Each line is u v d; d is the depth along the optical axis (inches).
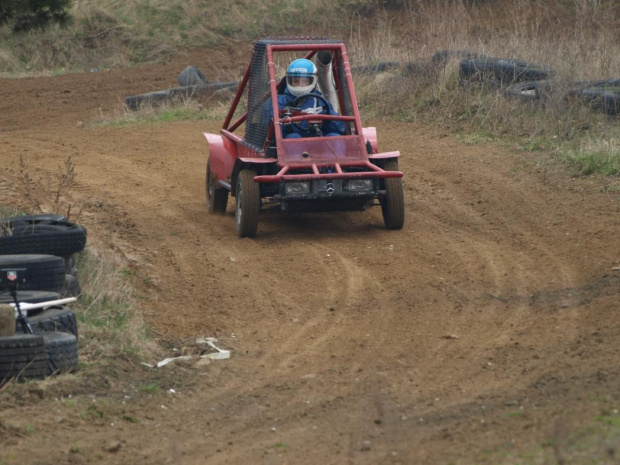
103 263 1152.2
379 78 2445.9
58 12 2293.3
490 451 588.4
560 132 1849.2
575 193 1477.6
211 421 725.3
